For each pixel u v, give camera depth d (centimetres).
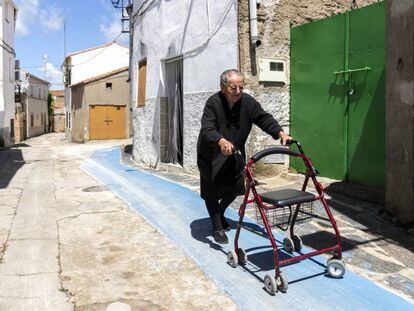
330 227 504
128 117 2877
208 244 472
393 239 467
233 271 400
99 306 339
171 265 418
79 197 731
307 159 377
